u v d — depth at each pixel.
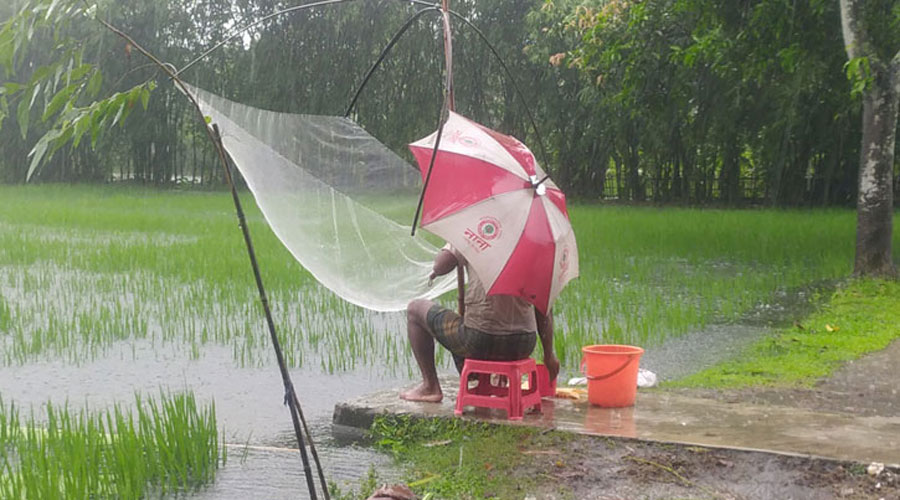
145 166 44.53
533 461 5.79
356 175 6.70
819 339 10.24
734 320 11.62
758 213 28.62
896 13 15.05
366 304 6.79
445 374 8.98
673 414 6.64
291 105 38.47
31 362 9.50
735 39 17.67
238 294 13.42
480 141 6.33
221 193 38.97
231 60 39.69
